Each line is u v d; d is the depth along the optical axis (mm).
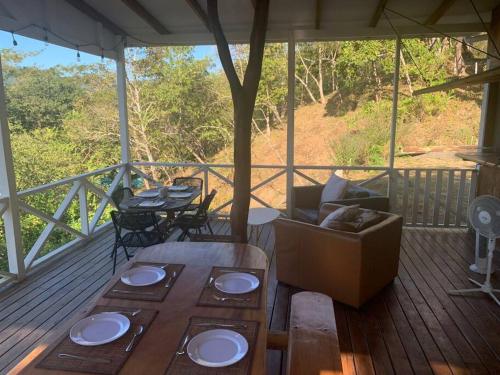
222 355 1248
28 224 7168
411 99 8312
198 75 9008
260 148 9078
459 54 8102
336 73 8578
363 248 2869
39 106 8961
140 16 4504
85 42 4598
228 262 2031
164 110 9242
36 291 3367
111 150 9594
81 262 4055
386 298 3186
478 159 4184
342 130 8672
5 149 3391
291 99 5230
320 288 3168
